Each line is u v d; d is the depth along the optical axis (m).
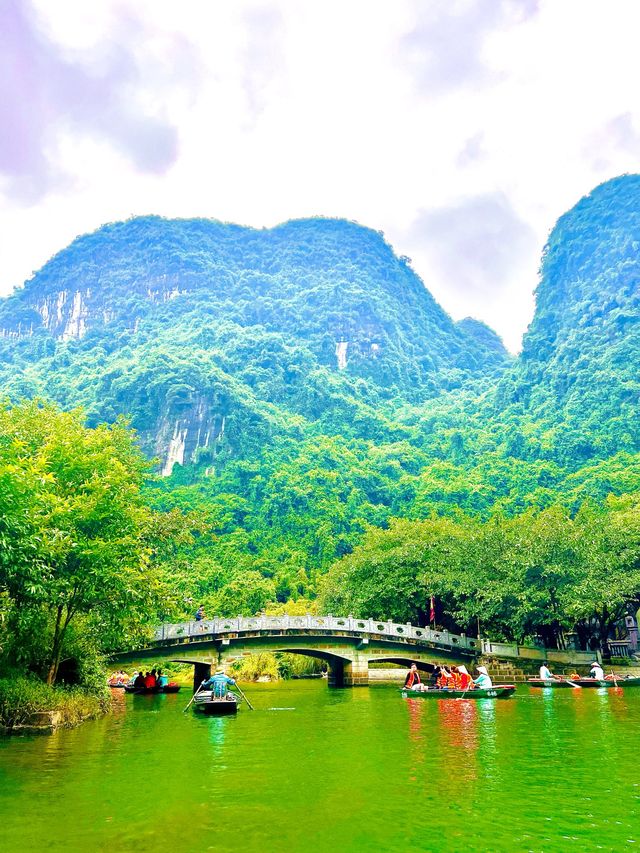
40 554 18.22
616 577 41.25
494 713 23.95
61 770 13.56
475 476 149.12
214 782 12.38
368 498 155.62
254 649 40.34
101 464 25.06
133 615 25.11
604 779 12.29
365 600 50.03
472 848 8.50
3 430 30.16
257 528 140.62
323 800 10.91
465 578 45.19
